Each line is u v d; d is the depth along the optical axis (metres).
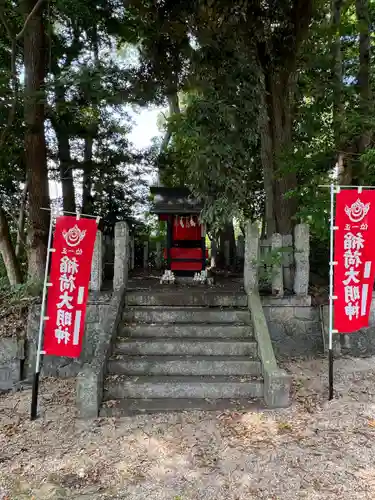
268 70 6.75
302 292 5.73
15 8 6.46
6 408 4.45
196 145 6.48
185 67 6.85
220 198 6.36
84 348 5.52
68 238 4.36
